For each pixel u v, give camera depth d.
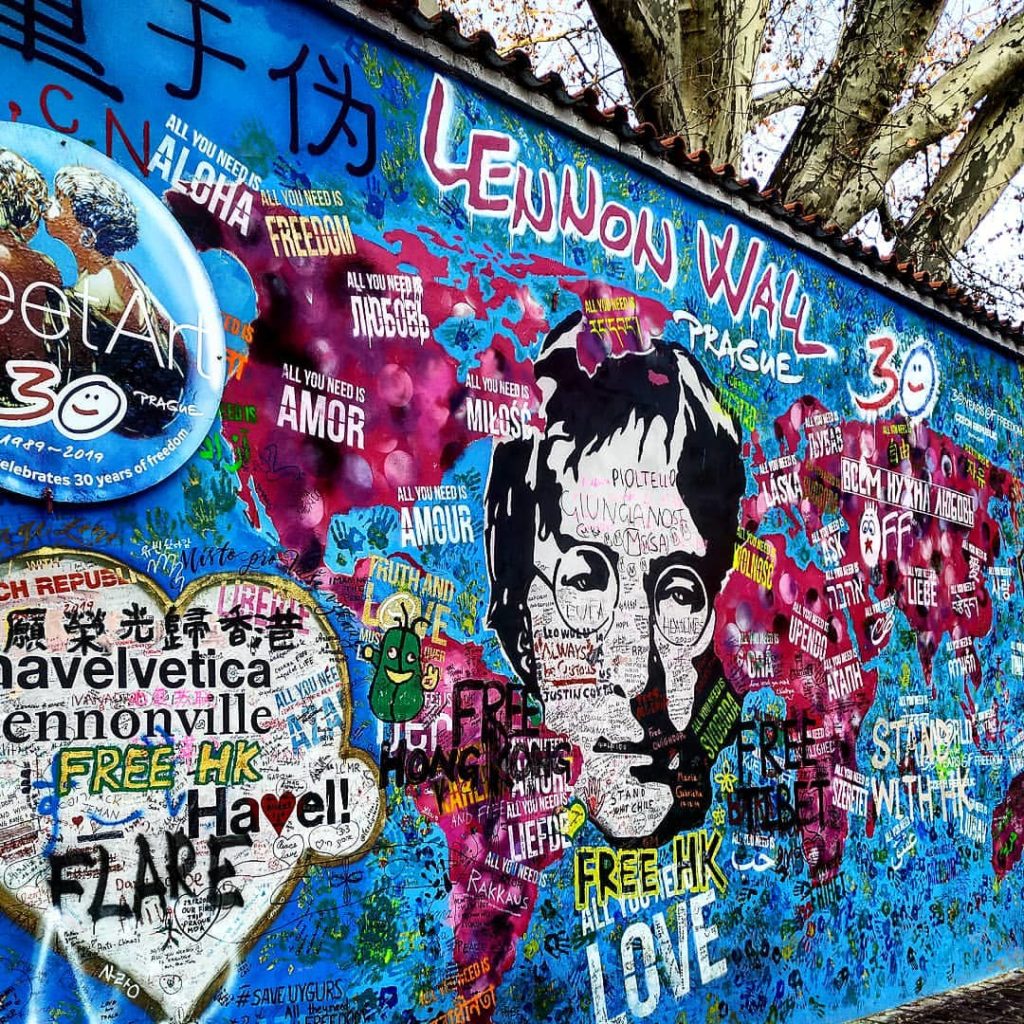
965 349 6.96
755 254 5.36
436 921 3.66
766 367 5.36
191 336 3.18
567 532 4.29
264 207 3.41
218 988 3.08
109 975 2.88
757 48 9.77
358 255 3.66
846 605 5.70
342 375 3.57
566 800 4.16
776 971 4.98
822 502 5.61
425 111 3.93
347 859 3.42
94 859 2.88
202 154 3.27
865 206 10.70
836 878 5.42
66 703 2.87
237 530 3.24
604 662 4.38
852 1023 5.38
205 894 3.07
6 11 2.90
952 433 6.73
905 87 10.71
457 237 4.00
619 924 4.30
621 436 4.56
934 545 6.45
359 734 3.49
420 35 3.88
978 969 6.38
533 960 3.96
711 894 4.73
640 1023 4.32
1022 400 7.56
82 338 2.95
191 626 3.12
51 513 2.88
